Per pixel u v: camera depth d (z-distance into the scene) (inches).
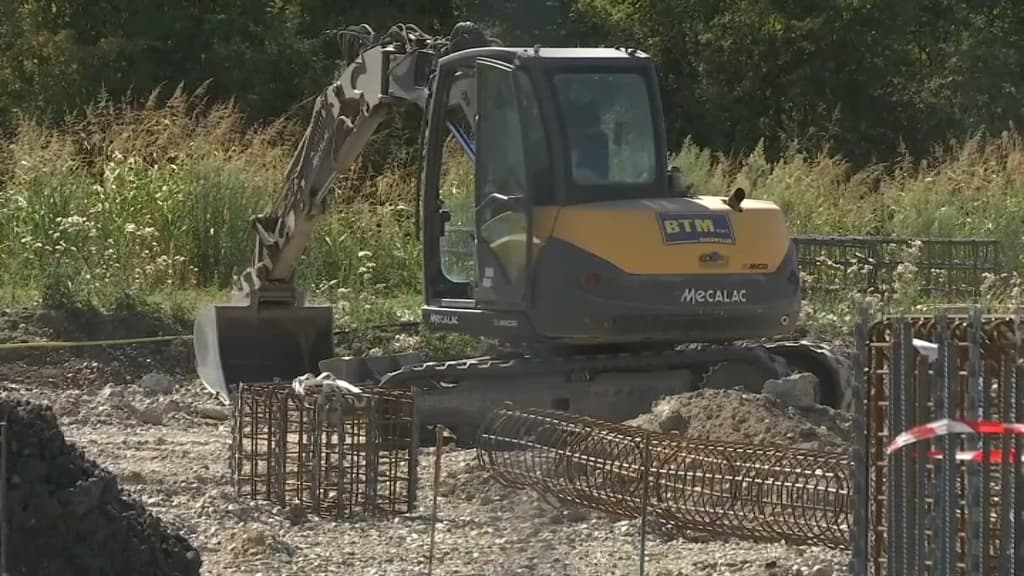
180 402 2325.3
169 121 3511.3
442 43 2197.3
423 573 1277.1
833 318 2859.3
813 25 5871.1
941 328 911.0
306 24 5487.2
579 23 5733.3
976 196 3754.9
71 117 3757.4
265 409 1626.5
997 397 957.2
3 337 2662.4
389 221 3457.2
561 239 2000.5
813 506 1368.1
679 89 5925.2
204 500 1557.6
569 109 2031.3
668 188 2105.1
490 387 2084.2
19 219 3132.4
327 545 1392.7
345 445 1561.3
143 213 3208.7
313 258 3272.6
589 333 1999.3
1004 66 6289.4
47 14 5324.8
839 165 4419.3
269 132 3676.2
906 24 6053.2
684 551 1373.0
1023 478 917.8
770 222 2086.6
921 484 940.6
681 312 2011.6
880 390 993.5
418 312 2970.0
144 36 5211.6
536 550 1366.9
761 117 5925.2
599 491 1478.8
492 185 2075.5
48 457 1101.7
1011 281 2994.6
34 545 1075.3
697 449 1439.5
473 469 1659.7
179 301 2881.4
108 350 2613.2
